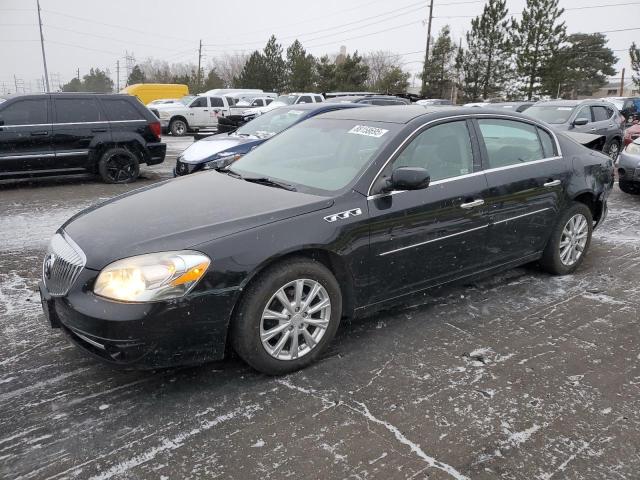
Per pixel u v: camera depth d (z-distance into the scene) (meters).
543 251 4.66
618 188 9.75
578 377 3.15
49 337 3.59
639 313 4.06
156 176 10.99
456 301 4.24
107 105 9.58
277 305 3.05
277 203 3.18
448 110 4.00
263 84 52.41
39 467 2.37
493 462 2.42
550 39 36.19
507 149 4.19
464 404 2.86
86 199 8.35
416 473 2.34
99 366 3.21
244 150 7.78
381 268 3.41
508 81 38.53
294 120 8.33
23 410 2.77
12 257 5.34
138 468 2.37
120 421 2.69
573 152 4.75
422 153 3.67
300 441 2.55
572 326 3.82
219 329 2.83
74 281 2.78
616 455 2.48
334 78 47.00
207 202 3.26
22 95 8.80
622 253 5.61
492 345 3.53
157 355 2.71
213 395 2.93
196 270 2.71
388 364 3.27
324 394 2.94
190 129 23.58
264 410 2.79
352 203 3.26
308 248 3.05
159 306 2.64
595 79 60.97
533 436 2.61
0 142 8.57
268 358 3.02
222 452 2.47
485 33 38.19
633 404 2.88
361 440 2.56
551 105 12.83
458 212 3.71
